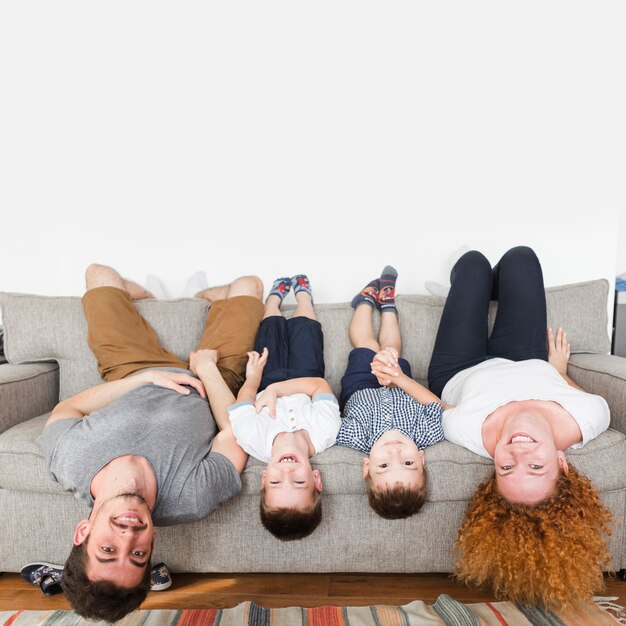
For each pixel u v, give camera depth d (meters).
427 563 1.54
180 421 1.55
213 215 2.58
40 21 2.52
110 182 2.58
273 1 2.50
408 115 2.52
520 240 2.54
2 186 2.58
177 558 1.53
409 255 2.57
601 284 2.14
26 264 2.62
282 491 1.42
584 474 1.49
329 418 1.64
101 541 1.17
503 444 1.41
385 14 2.49
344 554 1.53
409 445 1.50
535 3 2.45
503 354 2.01
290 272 2.59
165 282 2.61
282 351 2.07
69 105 2.55
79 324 2.03
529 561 1.30
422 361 2.15
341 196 2.56
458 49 2.49
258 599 1.48
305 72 2.52
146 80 2.54
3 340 2.15
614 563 1.52
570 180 2.49
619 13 2.43
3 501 1.53
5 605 1.46
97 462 1.38
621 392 1.66
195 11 2.51
